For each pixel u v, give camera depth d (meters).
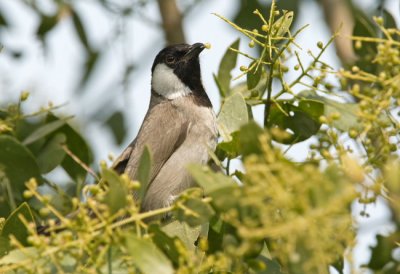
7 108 11.34
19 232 9.00
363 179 6.99
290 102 10.13
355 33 10.80
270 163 6.52
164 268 7.02
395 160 6.95
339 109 9.70
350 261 6.28
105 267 7.50
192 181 12.43
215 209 7.65
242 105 9.67
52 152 11.11
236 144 9.40
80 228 7.01
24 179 10.78
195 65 13.68
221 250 8.71
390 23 10.91
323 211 6.04
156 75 13.77
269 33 9.17
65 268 7.63
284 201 6.16
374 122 7.89
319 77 9.12
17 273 7.87
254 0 13.82
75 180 11.29
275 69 9.87
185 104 13.20
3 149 10.64
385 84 7.61
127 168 12.33
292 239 6.09
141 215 7.25
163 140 12.60
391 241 9.87
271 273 8.38
